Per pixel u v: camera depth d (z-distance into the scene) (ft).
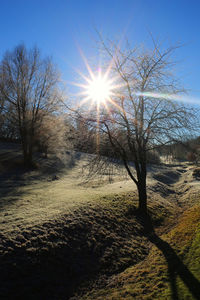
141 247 25.25
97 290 17.60
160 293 15.19
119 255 22.72
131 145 29.78
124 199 38.99
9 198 38.24
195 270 17.15
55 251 20.54
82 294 17.11
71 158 110.93
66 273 18.89
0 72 71.87
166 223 33.53
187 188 61.21
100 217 29.40
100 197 38.42
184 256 20.13
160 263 20.13
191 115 25.77
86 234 24.80
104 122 28.76
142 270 19.60
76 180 66.80
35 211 29.76
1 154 89.40
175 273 17.56
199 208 37.58
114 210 32.94
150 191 50.06
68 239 22.91
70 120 29.86
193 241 22.76
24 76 72.23
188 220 31.35
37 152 110.11
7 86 72.08
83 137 29.71
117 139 29.35
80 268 19.83
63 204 33.73
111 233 26.48
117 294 16.40
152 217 34.24
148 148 28.78
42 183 58.80
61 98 29.40
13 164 77.05
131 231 28.63
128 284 17.69
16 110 75.82
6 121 84.12
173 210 40.60
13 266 17.37
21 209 31.24
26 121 75.20
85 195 40.96
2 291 15.25
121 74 28.35
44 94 74.90
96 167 31.32
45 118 79.51
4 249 18.66
